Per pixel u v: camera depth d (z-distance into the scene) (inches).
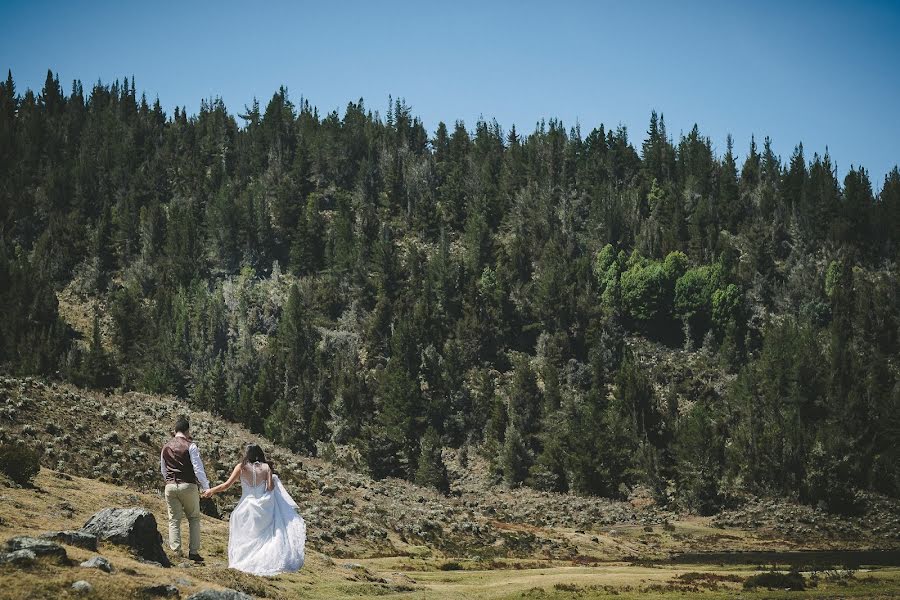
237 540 722.8
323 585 971.9
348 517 2304.4
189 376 7111.2
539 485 5344.5
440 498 4330.7
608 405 6397.6
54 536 655.8
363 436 5674.2
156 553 722.8
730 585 1592.0
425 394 6815.9
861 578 1750.7
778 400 6279.5
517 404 6471.5
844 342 7603.4
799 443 5393.7
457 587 1440.7
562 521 4266.7
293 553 717.3
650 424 6043.3
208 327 7839.6
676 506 4987.7
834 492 5000.0
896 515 4965.6
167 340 7460.6
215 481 2103.8
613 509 4810.5
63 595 542.6
